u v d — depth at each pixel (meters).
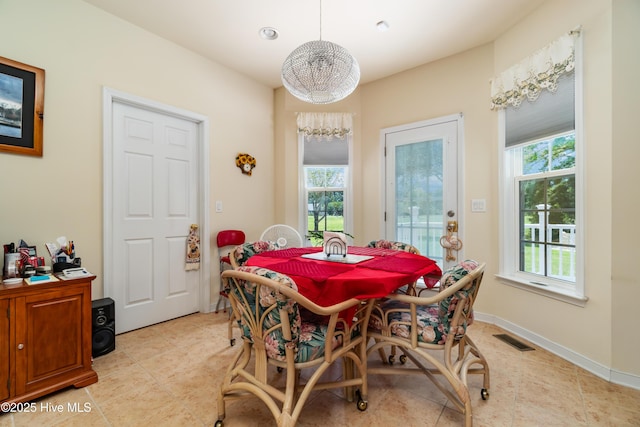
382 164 3.27
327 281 1.27
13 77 1.80
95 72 2.15
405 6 2.15
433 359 1.34
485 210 2.62
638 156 1.62
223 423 1.32
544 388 1.61
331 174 3.51
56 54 1.97
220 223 2.98
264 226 3.42
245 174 3.22
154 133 2.54
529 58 2.17
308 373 1.79
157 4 2.13
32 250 1.77
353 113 3.40
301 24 2.36
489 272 2.59
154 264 2.55
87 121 2.11
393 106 3.20
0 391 1.40
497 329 2.45
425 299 1.31
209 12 2.22
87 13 2.11
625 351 1.65
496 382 1.67
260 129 3.38
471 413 1.26
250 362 1.93
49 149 1.95
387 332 1.49
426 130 2.96
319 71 1.79
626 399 1.51
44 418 1.37
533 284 2.17
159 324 2.56
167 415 1.40
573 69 1.88
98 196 2.17
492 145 2.57
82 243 2.09
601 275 1.74
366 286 1.28
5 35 1.78
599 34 1.75
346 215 3.47
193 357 1.98
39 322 1.51
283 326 1.11
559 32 2.00
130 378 1.72
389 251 2.10
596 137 1.76
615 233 1.67
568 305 1.93
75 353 1.62
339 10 2.19
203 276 2.85
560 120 2.02
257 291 1.14
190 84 2.74
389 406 1.47
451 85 2.81
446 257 2.84
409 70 3.08
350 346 1.34
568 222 2.04
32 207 1.88
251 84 3.29
